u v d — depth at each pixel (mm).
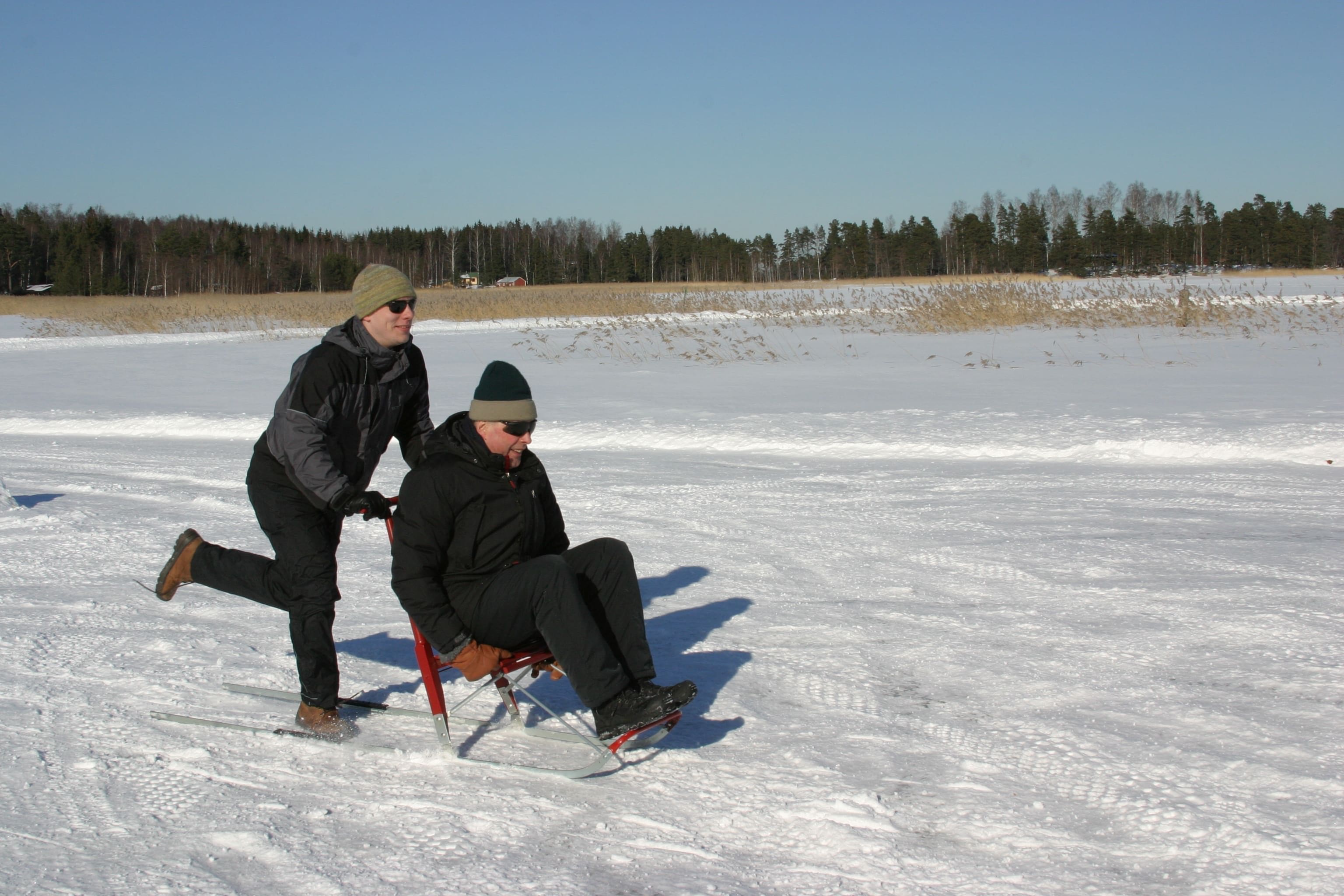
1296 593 4836
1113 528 6242
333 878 2549
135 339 30625
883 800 2938
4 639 4477
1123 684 3807
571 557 3383
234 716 3674
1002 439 9406
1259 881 2477
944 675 3959
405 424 3818
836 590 5172
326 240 122625
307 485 3340
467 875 2564
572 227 138000
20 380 18938
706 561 5781
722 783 3100
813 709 3670
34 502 7695
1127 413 10547
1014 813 2854
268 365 20859
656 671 4109
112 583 5469
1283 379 13219
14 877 2539
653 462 9070
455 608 3297
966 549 5855
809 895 2463
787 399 12945
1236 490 7281
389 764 3301
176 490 8164
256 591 3598
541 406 12828
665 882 2523
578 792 3068
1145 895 2439
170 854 2678
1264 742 3268
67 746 3373
